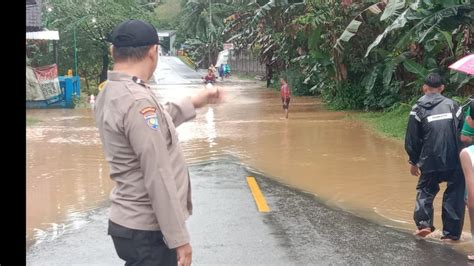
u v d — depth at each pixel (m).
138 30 2.79
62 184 9.00
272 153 11.55
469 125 5.21
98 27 31.94
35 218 6.99
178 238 2.65
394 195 7.95
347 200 7.71
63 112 21.86
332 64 19.91
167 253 2.81
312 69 22.47
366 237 6.05
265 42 33.12
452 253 5.52
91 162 10.92
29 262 5.38
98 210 7.37
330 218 6.82
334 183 8.75
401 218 6.82
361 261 5.30
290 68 29.89
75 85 25.16
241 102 24.53
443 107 5.82
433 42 13.27
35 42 29.58
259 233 6.20
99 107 2.78
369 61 18.80
